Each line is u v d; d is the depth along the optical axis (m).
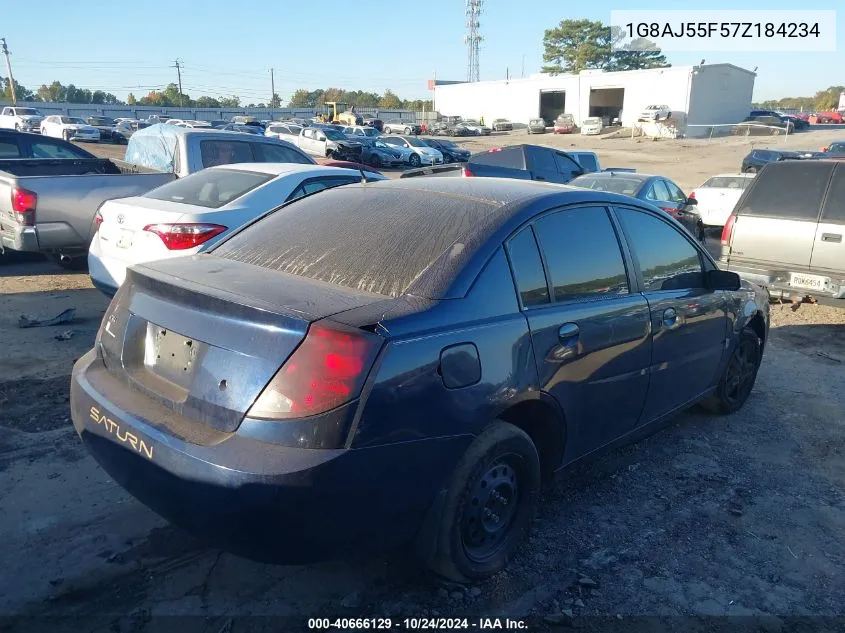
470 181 3.76
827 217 7.27
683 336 4.12
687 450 4.52
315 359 2.40
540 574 3.15
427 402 2.58
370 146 36.16
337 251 3.12
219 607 2.84
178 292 2.76
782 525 3.65
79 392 3.02
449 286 2.80
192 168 8.75
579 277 3.42
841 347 7.00
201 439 2.50
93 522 3.38
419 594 2.97
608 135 57.50
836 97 129.12
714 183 16.30
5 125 47.34
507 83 70.69
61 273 8.78
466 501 2.84
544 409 3.20
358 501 2.44
